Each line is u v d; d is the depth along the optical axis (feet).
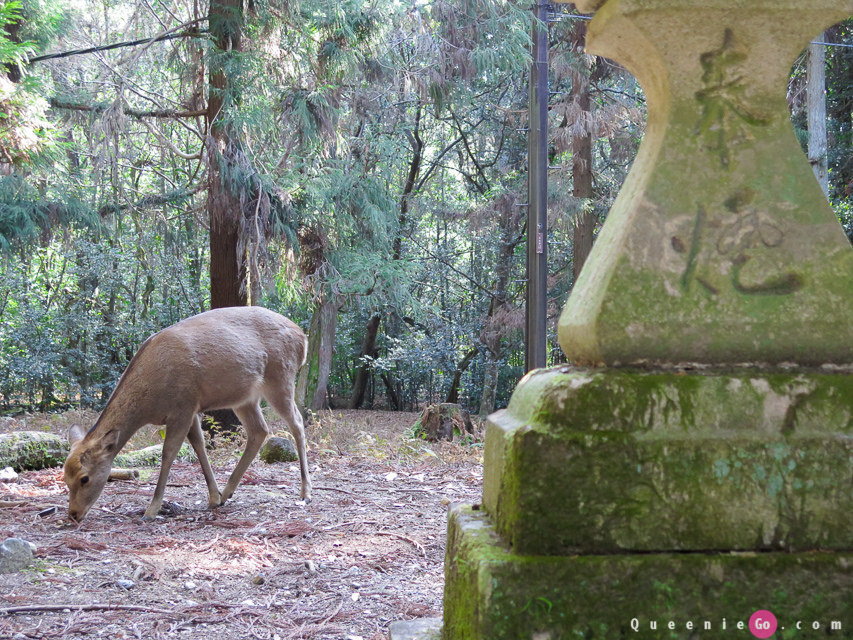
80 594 13.07
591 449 5.39
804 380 5.61
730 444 5.45
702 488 5.42
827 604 5.32
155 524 18.67
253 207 37.78
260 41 38.63
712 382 5.55
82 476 18.62
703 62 5.92
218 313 21.36
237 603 12.72
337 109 41.24
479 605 5.33
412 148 66.69
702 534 5.41
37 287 67.31
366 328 76.79
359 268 45.19
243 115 36.19
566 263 61.36
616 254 5.82
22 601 12.56
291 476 26.14
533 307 40.19
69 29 46.68
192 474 26.48
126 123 39.65
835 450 5.48
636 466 5.41
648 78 6.30
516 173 61.26
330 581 14.01
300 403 56.44
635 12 5.77
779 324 5.75
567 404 5.48
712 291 5.76
